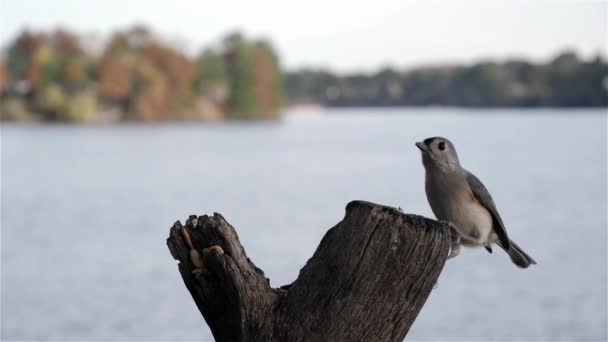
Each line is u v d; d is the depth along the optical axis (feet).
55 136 289.53
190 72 375.66
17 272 64.54
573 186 121.90
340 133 298.15
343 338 11.22
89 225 92.79
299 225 89.30
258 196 118.73
